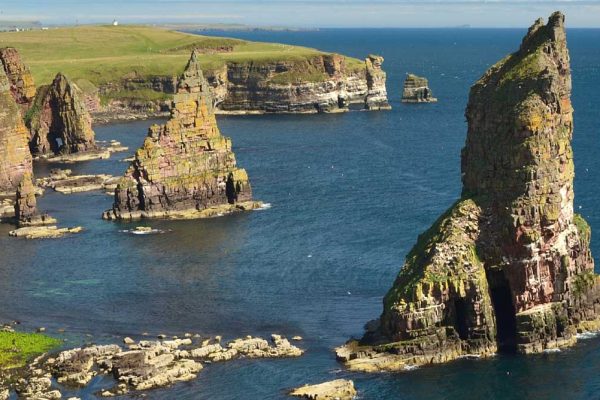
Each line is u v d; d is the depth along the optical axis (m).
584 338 138.12
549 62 140.50
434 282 132.38
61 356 135.12
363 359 132.00
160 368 130.75
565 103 139.50
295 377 127.88
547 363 130.62
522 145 135.25
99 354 136.38
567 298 138.12
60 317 155.25
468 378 126.62
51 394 122.62
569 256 139.12
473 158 144.00
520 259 136.00
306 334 144.12
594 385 124.06
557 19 141.88
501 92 140.88
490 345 134.25
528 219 135.00
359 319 149.62
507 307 139.12
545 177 135.38
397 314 132.62
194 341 142.75
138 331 147.88
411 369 129.62
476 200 139.75
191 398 122.56
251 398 122.12
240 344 138.38
